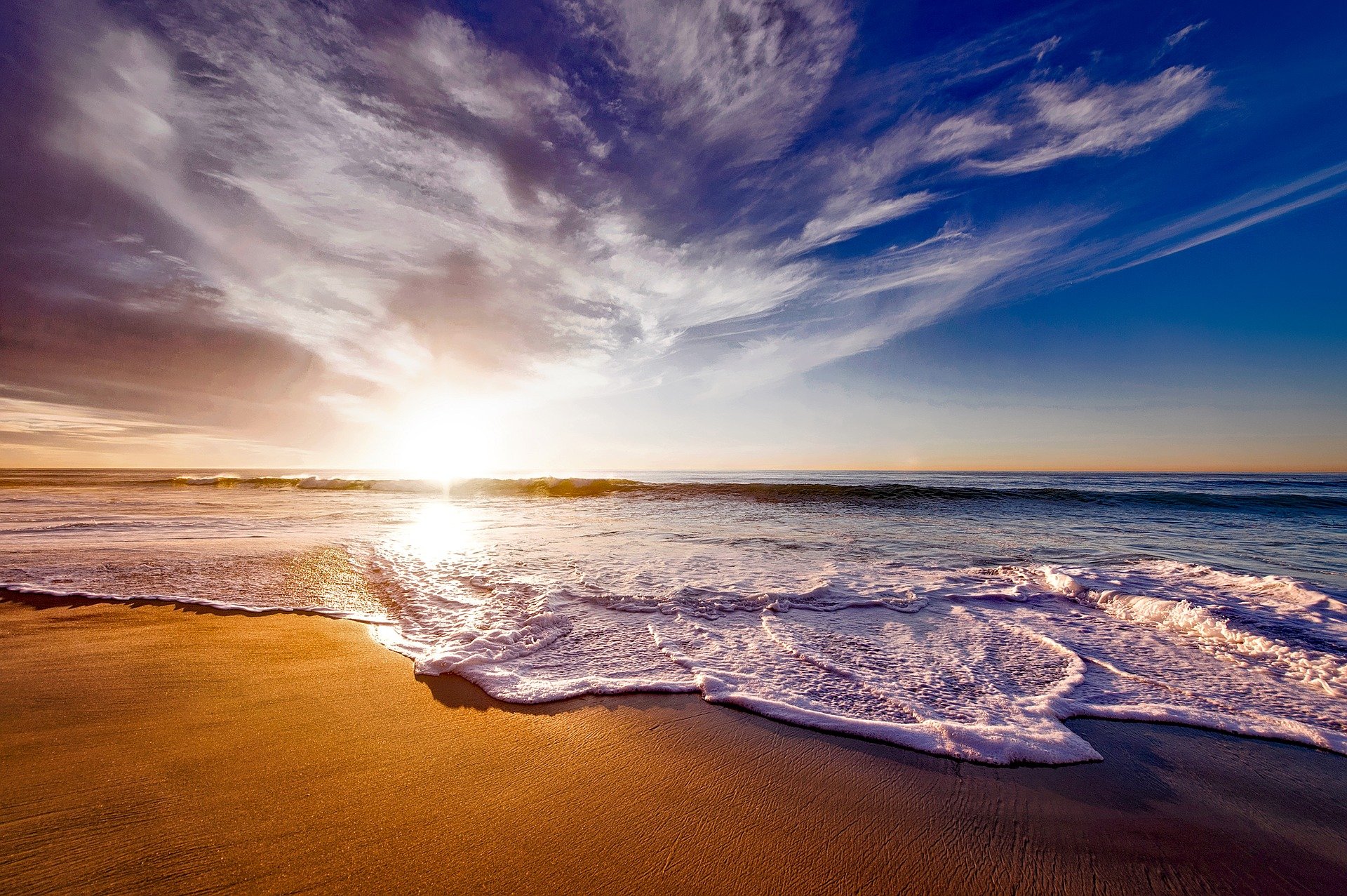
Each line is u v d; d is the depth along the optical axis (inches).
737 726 110.8
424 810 80.5
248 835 73.4
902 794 88.4
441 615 185.3
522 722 110.6
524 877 67.4
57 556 274.7
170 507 576.7
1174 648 162.1
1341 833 80.2
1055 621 187.8
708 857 72.4
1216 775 96.0
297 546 319.3
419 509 606.2
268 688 125.0
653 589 219.9
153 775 87.5
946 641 166.4
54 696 118.0
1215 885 69.6
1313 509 566.9
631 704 119.7
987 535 388.5
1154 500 640.4
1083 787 91.7
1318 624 171.8
